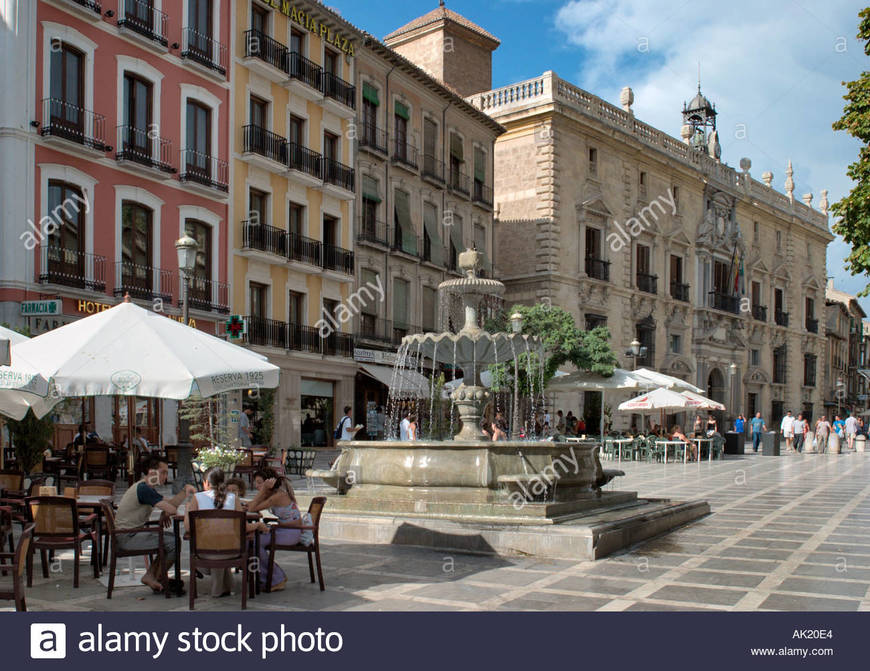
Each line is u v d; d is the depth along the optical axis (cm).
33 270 2095
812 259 6706
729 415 5391
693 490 1892
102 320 942
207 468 1647
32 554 833
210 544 738
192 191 2609
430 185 3784
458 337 1342
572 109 4144
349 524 1120
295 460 2103
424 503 1133
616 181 4497
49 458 1777
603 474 1329
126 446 1981
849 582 859
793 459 3366
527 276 4078
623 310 4484
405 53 4634
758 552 1045
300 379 3014
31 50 2112
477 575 888
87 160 2258
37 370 840
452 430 3045
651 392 3067
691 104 5800
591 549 980
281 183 3005
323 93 3189
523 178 4172
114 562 789
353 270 3325
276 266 2959
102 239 2300
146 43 2427
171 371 884
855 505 1605
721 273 5431
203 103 2670
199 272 2655
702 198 5256
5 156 2061
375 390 3531
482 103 4372
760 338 5894
